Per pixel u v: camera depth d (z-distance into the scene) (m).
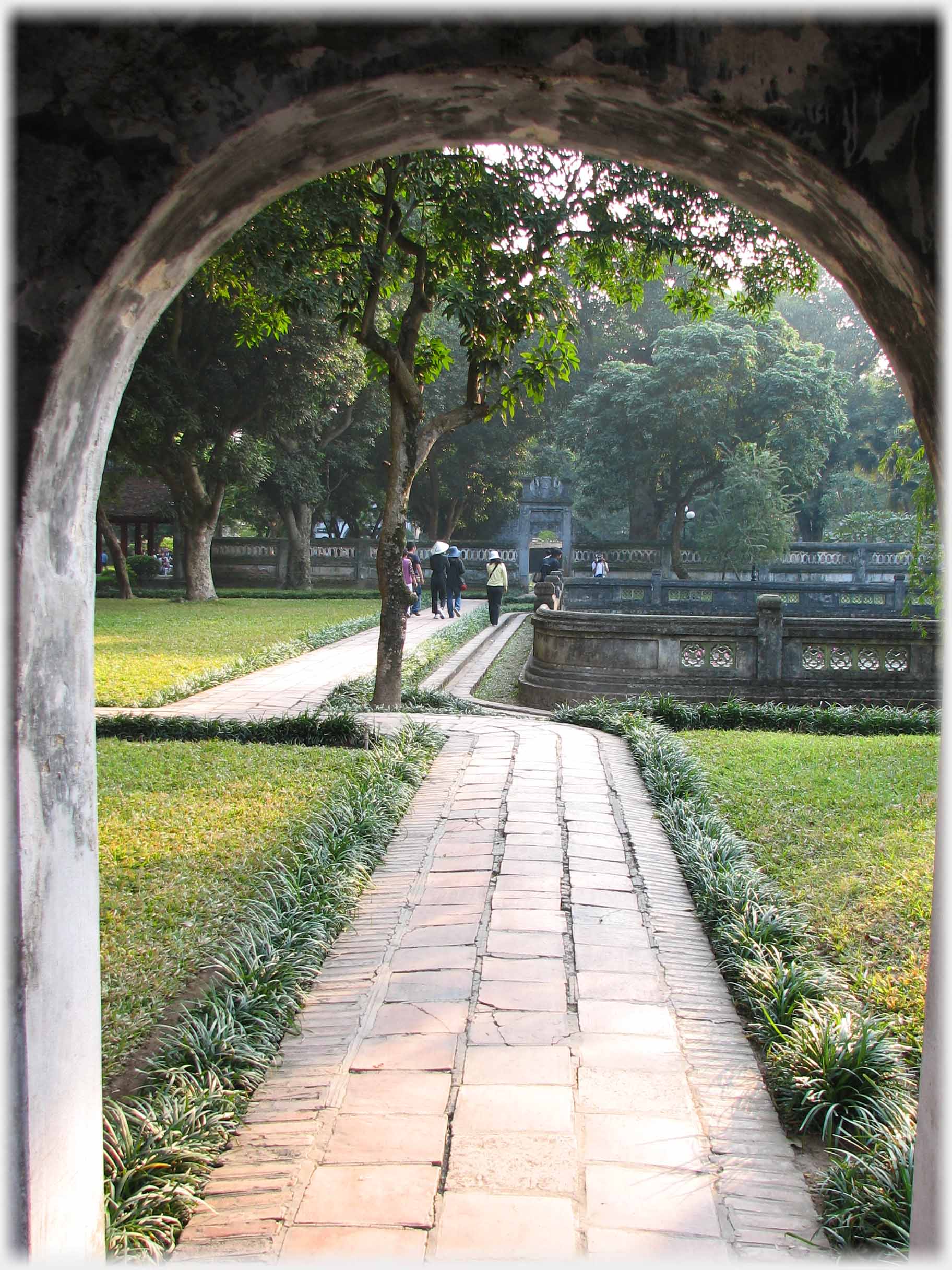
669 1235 2.53
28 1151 1.83
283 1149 2.90
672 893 5.10
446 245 9.53
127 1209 2.54
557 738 8.87
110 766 7.69
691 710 10.96
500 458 33.72
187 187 1.78
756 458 30.08
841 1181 2.66
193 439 23.30
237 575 33.78
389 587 10.37
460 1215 2.59
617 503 40.12
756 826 6.29
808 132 1.63
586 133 1.99
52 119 1.72
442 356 10.88
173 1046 3.36
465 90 1.79
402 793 6.70
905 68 1.57
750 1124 3.06
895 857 5.59
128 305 1.94
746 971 3.92
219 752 8.28
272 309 11.45
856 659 12.20
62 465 1.93
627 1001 3.84
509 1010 3.75
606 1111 3.09
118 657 14.38
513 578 34.84
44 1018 1.91
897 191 1.61
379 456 33.00
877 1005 3.79
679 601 26.28
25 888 1.84
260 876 5.11
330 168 2.09
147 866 5.37
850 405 41.78
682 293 11.20
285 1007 3.73
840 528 37.09
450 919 4.66
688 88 1.67
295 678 13.53
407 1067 3.35
